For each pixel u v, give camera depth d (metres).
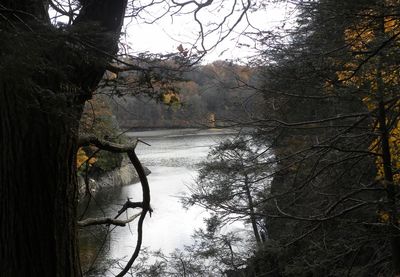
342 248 7.73
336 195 7.96
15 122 3.05
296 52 6.79
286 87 7.30
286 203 9.44
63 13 3.35
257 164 8.51
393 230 6.82
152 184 27.38
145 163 36.16
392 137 7.89
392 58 5.45
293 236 8.45
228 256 11.72
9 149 3.09
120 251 12.19
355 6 5.36
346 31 6.29
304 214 9.12
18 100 2.60
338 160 7.62
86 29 2.41
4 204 3.14
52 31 2.28
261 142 8.62
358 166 8.41
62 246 3.27
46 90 2.28
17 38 2.09
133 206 4.66
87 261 9.12
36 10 2.80
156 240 16.44
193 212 20.28
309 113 8.69
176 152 40.38
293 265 7.82
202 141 43.28
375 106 7.50
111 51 2.88
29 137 3.07
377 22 5.98
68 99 2.67
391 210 6.63
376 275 8.22
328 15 6.05
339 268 8.07
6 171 3.11
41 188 3.14
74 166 3.42
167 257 12.30
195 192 18.30
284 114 8.16
